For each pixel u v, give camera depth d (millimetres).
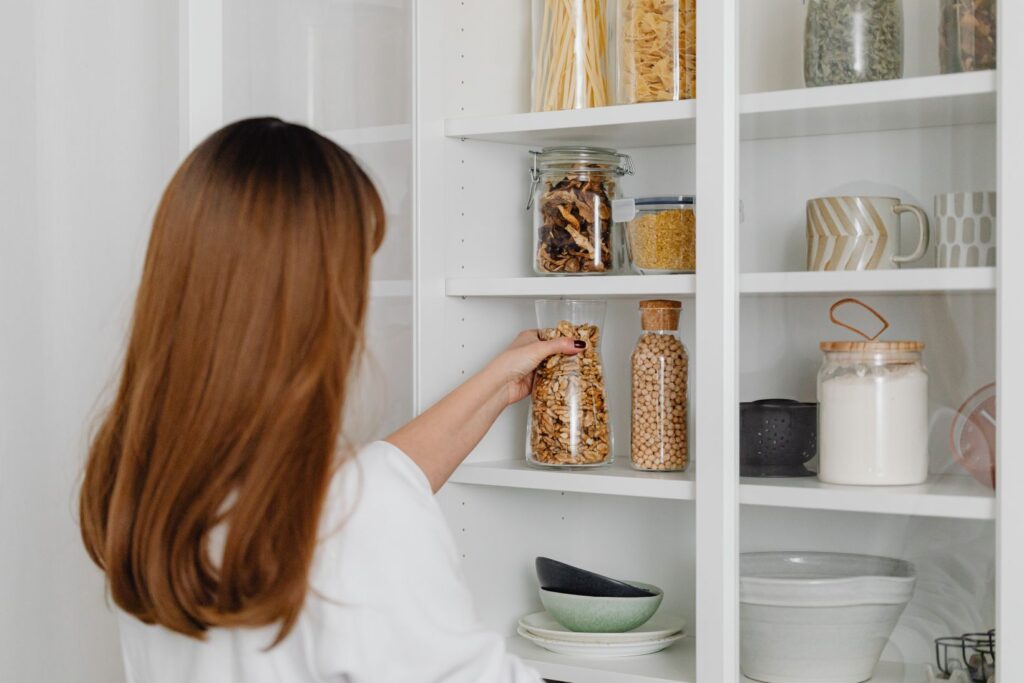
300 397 867
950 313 1206
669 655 1539
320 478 868
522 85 1750
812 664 1297
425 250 1581
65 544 1390
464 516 1626
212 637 910
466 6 1665
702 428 1351
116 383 1407
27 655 1351
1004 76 1163
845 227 1270
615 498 1744
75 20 1386
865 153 1260
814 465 1294
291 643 895
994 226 1177
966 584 1200
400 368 1580
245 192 893
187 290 887
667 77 1455
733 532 1341
